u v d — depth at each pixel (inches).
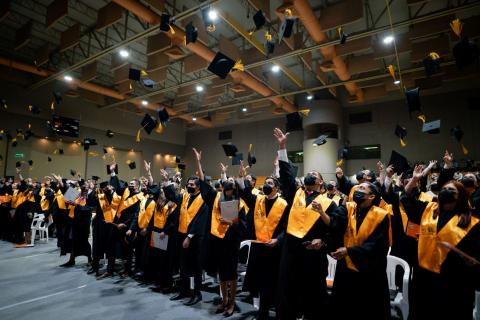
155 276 170.6
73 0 328.2
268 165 620.4
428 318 84.0
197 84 463.8
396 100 502.6
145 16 273.1
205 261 149.3
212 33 373.7
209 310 139.5
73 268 209.5
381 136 507.5
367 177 143.4
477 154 427.8
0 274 194.1
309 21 260.7
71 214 227.3
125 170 619.5
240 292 169.8
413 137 480.7
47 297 154.1
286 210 122.1
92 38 398.3
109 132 454.9
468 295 80.4
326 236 107.7
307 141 527.2
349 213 101.8
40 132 494.6
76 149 542.3
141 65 462.6
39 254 253.3
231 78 399.5
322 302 107.3
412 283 91.0
